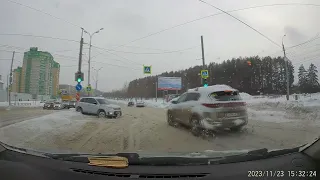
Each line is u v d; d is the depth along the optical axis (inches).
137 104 1713.8
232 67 2655.0
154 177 91.7
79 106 708.0
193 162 104.7
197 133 325.1
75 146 266.1
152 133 350.6
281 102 847.1
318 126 389.1
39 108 1384.1
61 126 426.9
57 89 2038.6
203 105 319.6
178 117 394.3
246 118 327.3
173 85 2171.5
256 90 2615.7
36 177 93.8
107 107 642.8
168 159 105.6
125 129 402.0
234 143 266.4
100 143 283.1
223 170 98.6
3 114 828.0
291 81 2672.2
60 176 94.3
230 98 323.6
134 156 109.2
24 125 405.1
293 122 449.4
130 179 89.8
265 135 314.2
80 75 799.1
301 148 128.5
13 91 1967.3
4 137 319.0
